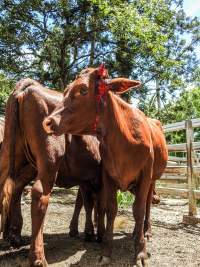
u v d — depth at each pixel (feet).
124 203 11.57
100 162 6.81
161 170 7.28
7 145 5.68
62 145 5.62
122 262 5.89
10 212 6.63
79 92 5.24
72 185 7.00
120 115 5.59
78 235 7.57
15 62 22.34
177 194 10.66
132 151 5.60
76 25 21.95
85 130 5.40
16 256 6.08
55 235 7.68
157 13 21.15
